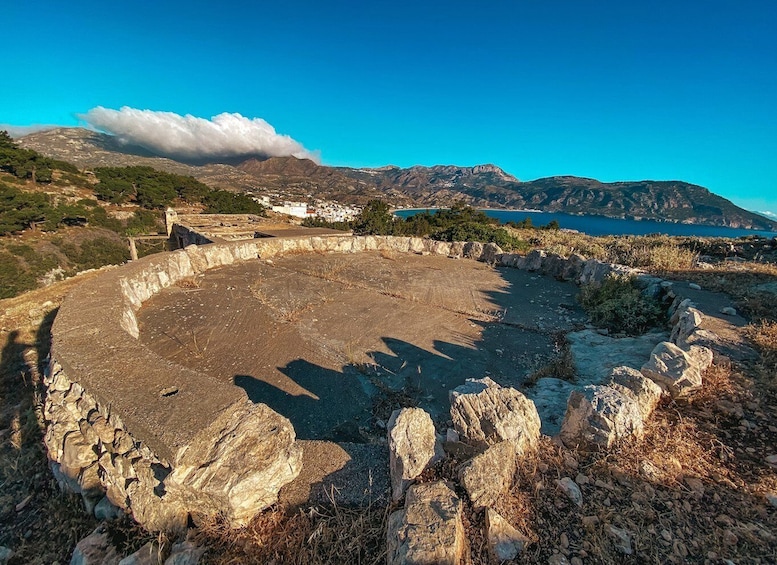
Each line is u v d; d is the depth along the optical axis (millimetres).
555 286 7938
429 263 9633
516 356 4723
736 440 2656
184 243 14414
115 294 4242
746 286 5996
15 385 4465
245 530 1916
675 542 1836
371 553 1793
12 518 2771
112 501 2410
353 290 7012
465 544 1729
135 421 2004
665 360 3273
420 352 4672
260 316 5512
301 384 3881
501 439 2383
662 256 8594
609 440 2490
